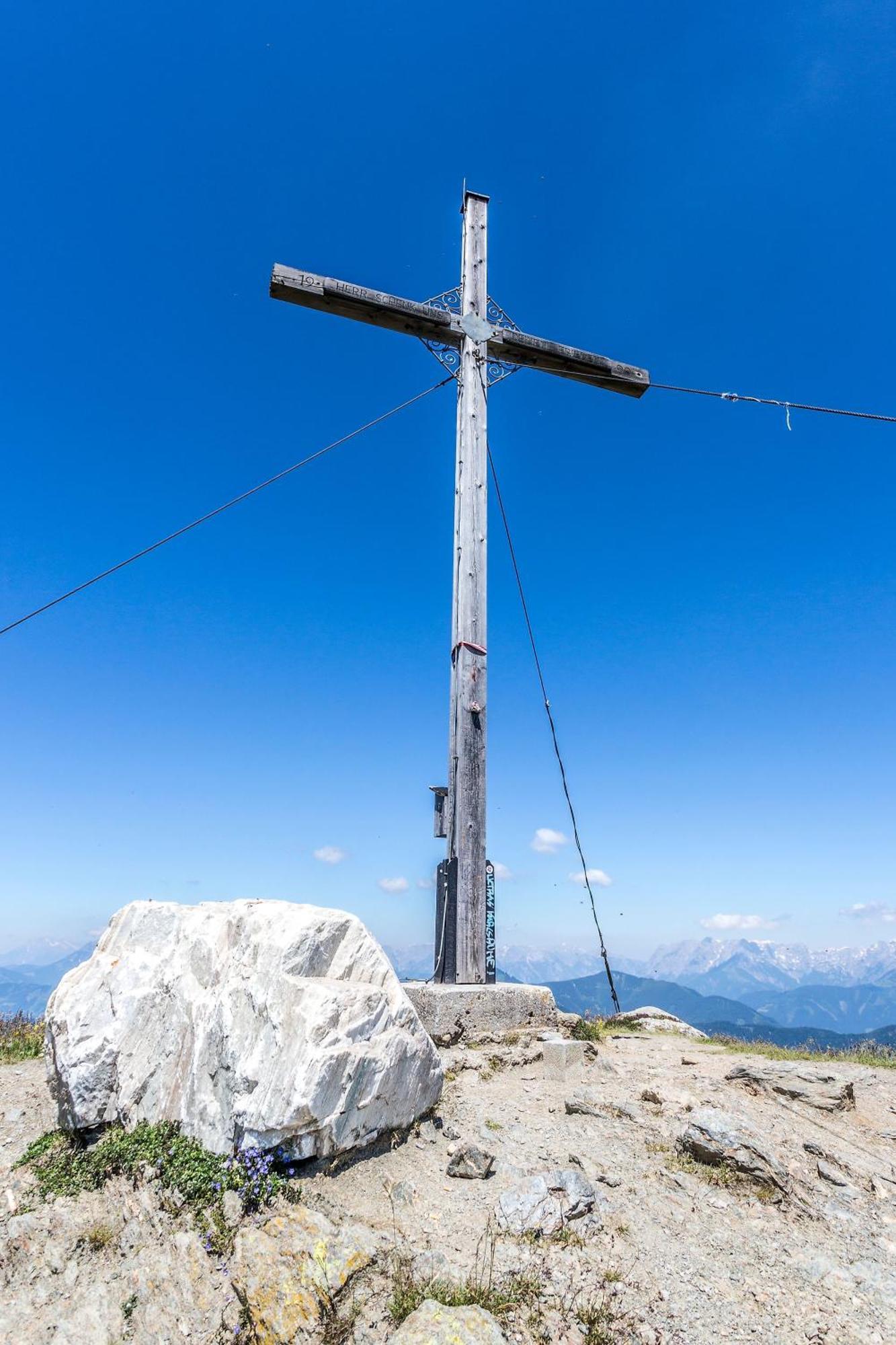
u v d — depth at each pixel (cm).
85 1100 637
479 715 992
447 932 930
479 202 1174
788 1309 436
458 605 1027
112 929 772
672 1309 428
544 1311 417
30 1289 488
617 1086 752
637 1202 531
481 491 1066
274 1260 446
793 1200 548
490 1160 569
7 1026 1155
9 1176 607
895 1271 480
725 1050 1137
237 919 669
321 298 1041
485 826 968
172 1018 652
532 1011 905
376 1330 407
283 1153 521
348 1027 563
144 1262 489
